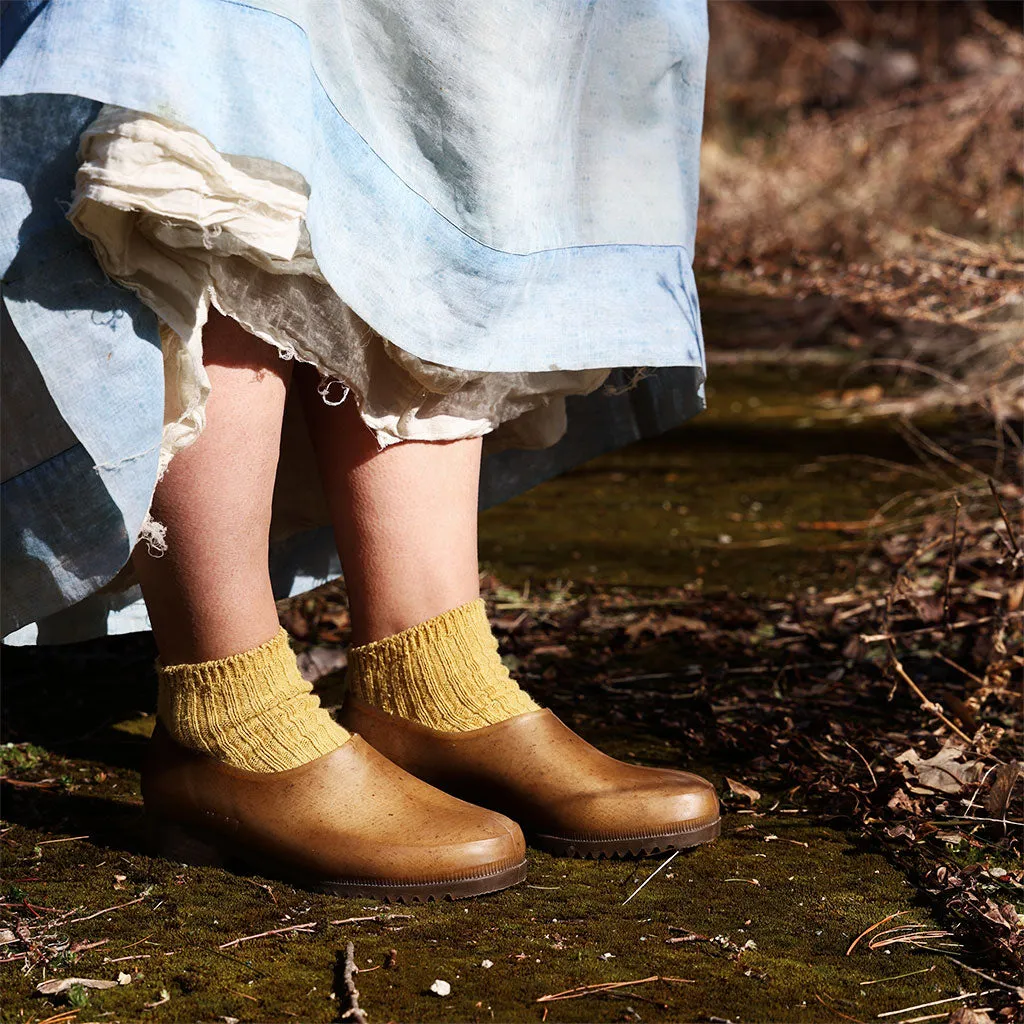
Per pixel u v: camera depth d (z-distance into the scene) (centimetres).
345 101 127
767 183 582
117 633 162
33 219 117
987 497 302
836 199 539
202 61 115
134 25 112
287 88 117
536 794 146
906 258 358
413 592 147
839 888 137
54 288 118
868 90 816
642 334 149
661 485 334
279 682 138
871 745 174
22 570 126
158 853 143
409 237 132
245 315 125
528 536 293
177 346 122
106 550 125
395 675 149
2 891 134
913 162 542
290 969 118
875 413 398
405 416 142
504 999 113
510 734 147
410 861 132
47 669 215
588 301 147
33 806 159
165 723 140
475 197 134
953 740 172
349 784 136
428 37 131
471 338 137
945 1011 113
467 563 151
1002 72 567
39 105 117
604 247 150
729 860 144
